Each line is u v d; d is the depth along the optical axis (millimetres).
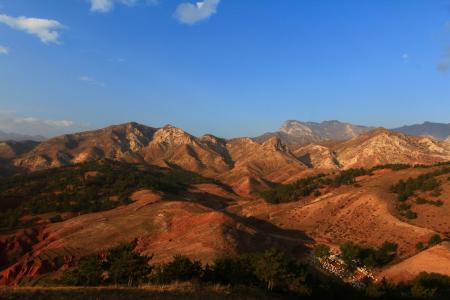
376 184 144375
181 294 29969
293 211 142500
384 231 108750
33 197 173750
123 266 43781
